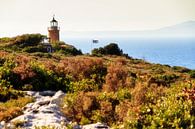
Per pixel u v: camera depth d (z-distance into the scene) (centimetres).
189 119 1173
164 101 1337
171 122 1188
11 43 7700
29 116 1514
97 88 2305
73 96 1742
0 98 1934
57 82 2370
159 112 1244
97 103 1686
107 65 2730
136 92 1658
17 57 2758
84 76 2570
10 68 2452
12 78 2309
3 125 1418
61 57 6303
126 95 1769
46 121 1465
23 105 1758
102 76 2553
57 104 1764
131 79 2366
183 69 6800
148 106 1359
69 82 2422
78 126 1425
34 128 1371
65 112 1630
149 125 1241
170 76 4016
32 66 2455
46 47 7469
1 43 7862
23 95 1997
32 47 7338
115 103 1714
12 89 2116
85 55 7756
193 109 1233
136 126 1261
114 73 2339
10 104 1777
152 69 5894
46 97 1966
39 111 1595
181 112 1213
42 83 2316
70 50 7750
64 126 1412
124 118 1414
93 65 2655
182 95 1333
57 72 2539
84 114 1625
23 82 2311
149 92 1636
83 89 2298
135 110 1322
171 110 1223
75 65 2628
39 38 7969
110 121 1544
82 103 1666
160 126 1192
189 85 1484
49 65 2630
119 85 2223
